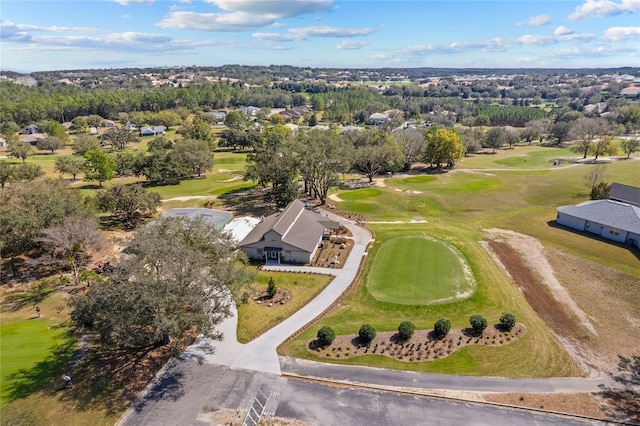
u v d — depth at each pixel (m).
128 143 160.88
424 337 37.16
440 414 28.73
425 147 122.00
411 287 47.00
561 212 68.38
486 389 31.11
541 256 55.97
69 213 53.25
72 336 38.12
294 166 78.31
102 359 34.78
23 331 38.81
